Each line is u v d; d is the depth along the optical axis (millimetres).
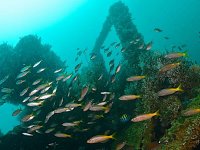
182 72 10172
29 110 19484
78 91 15180
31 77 19172
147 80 10852
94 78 15320
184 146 6484
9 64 20047
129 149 9617
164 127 9055
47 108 15195
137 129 10797
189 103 8594
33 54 20516
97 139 6953
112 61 13312
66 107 10008
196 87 10000
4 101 19641
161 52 11828
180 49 16188
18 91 19047
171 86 10406
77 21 127438
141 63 12484
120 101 14586
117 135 12500
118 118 13891
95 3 118500
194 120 6723
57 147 14117
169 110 9047
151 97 9938
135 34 21453
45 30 140500
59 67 21469
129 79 8602
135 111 12375
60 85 16000
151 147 8641
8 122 75625
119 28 22094
